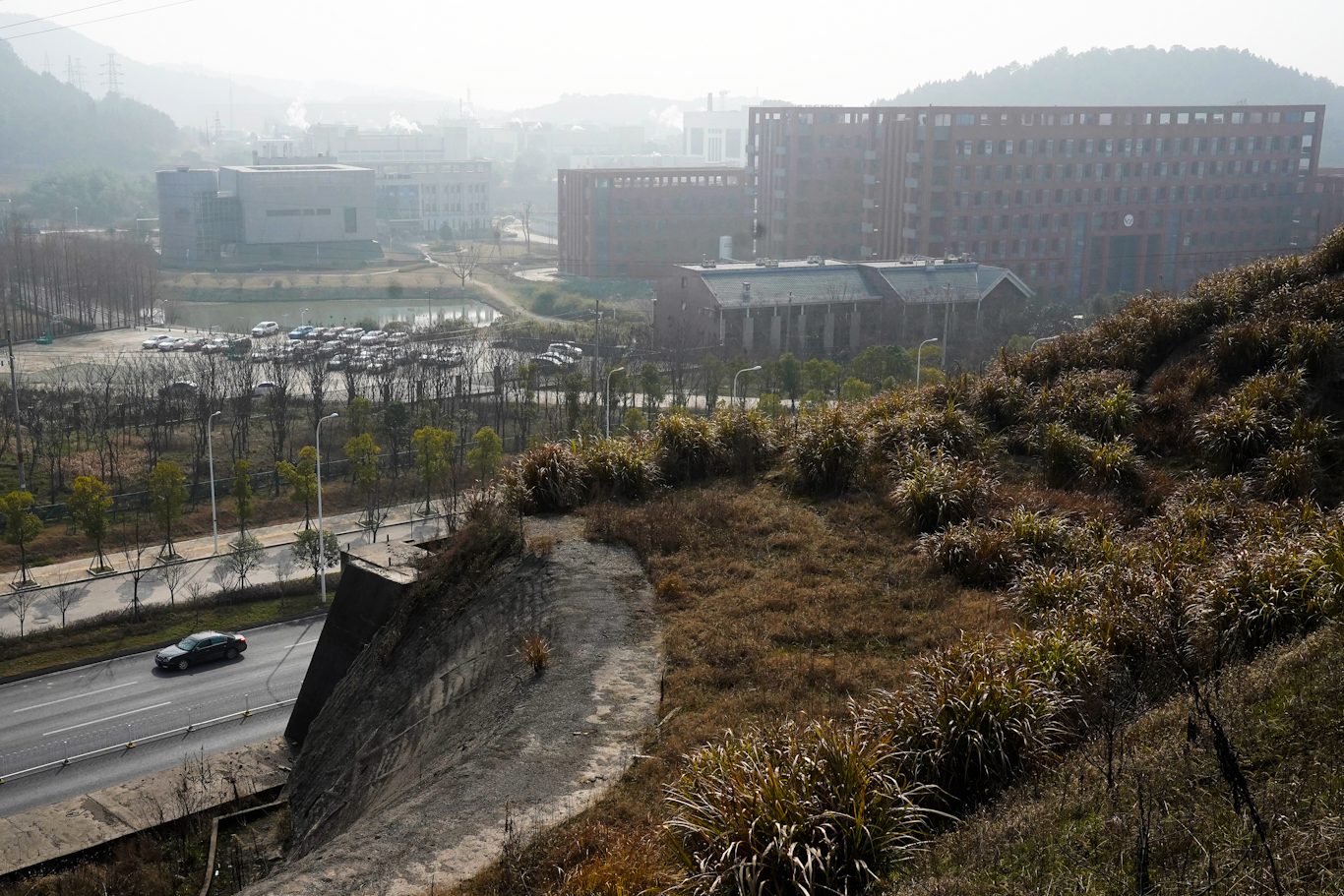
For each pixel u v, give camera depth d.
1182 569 14.41
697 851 9.26
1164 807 8.18
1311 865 6.99
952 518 18.41
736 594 16.61
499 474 23.69
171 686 35.16
